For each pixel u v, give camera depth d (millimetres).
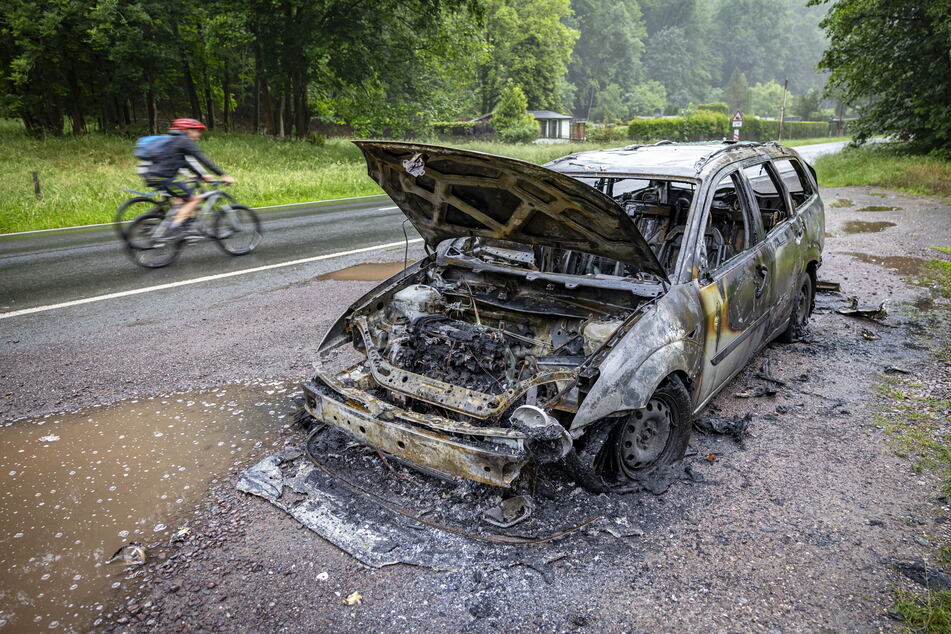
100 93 30875
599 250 3533
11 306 7031
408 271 4488
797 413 4281
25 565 2883
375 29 29609
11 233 12289
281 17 28125
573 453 2938
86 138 24688
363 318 3945
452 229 4129
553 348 3562
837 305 6652
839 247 9484
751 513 3172
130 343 5805
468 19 31109
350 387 3430
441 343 3564
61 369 5203
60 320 6508
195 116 32375
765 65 158375
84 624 2531
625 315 3457
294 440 3977
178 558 2912
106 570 2846
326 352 3840
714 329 3672
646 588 2650
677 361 3273
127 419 4324
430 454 2971
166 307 6949
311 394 3502
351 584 2711
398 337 3723
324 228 12203
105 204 15125
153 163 8555
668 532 3021
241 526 3135
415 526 3068
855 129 24062
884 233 10445
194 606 2613
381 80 31969
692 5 142125
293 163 23578
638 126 63062
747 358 4480
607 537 2979
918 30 20609
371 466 3578
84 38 26047
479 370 3361
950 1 18922
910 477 3475
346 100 32062
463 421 3078
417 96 33812
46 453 3883
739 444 3877
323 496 3328
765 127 71812
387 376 3420
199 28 29672
